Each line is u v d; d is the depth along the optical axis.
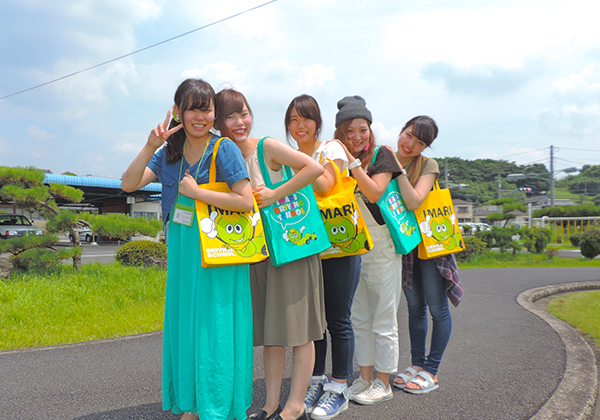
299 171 2.29
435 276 2.96
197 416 2.29
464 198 100.88
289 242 2.28
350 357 2.64
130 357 3.82
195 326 2.17
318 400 2.72
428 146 2.94
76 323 4.95
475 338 4.49
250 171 2.39
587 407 2.79
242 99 2.36
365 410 2.69
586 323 5.26
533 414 2.66
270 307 2.31
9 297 5.81
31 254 8.23
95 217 9.23
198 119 2.16
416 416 2.61
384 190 2.67
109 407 2.76
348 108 2.77
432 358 3.02
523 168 137.50
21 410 2.71
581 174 140.88
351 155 2.72
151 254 10.73
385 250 2.75
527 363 3.65
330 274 2.57
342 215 2.50
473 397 2.91
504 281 9.49
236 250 2.13
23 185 8.70
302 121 2.70
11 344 4.18
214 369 2.12
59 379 3.27
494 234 20.77
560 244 28.69
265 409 2.42
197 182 2.18
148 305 5.93
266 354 2.46
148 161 2.21
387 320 2.79
